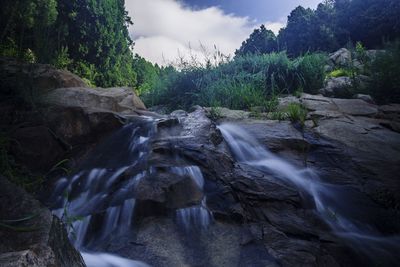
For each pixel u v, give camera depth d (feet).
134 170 13.15
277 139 17.15
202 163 13.75
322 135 17.99
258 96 24.86
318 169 15.49
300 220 11.80
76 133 16.33
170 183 11.82
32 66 18.35
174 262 9.41
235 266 9.41
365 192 14.30
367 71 35.01
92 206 11.77
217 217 11.31
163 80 33.04
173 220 11.02
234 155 15.72
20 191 6.97
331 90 30.40
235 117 20.22
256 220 11.59
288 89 29.76
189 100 29.84
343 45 89.92
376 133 18.76
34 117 15.99
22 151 14.34
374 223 12.66
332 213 12.71
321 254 10.25
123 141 16.39
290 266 9.49
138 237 10.28
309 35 96.37
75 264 6.30
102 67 79.82
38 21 18.69
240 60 32.37
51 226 6.08
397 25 76.43
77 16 73.10
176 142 14.94
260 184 13.12
